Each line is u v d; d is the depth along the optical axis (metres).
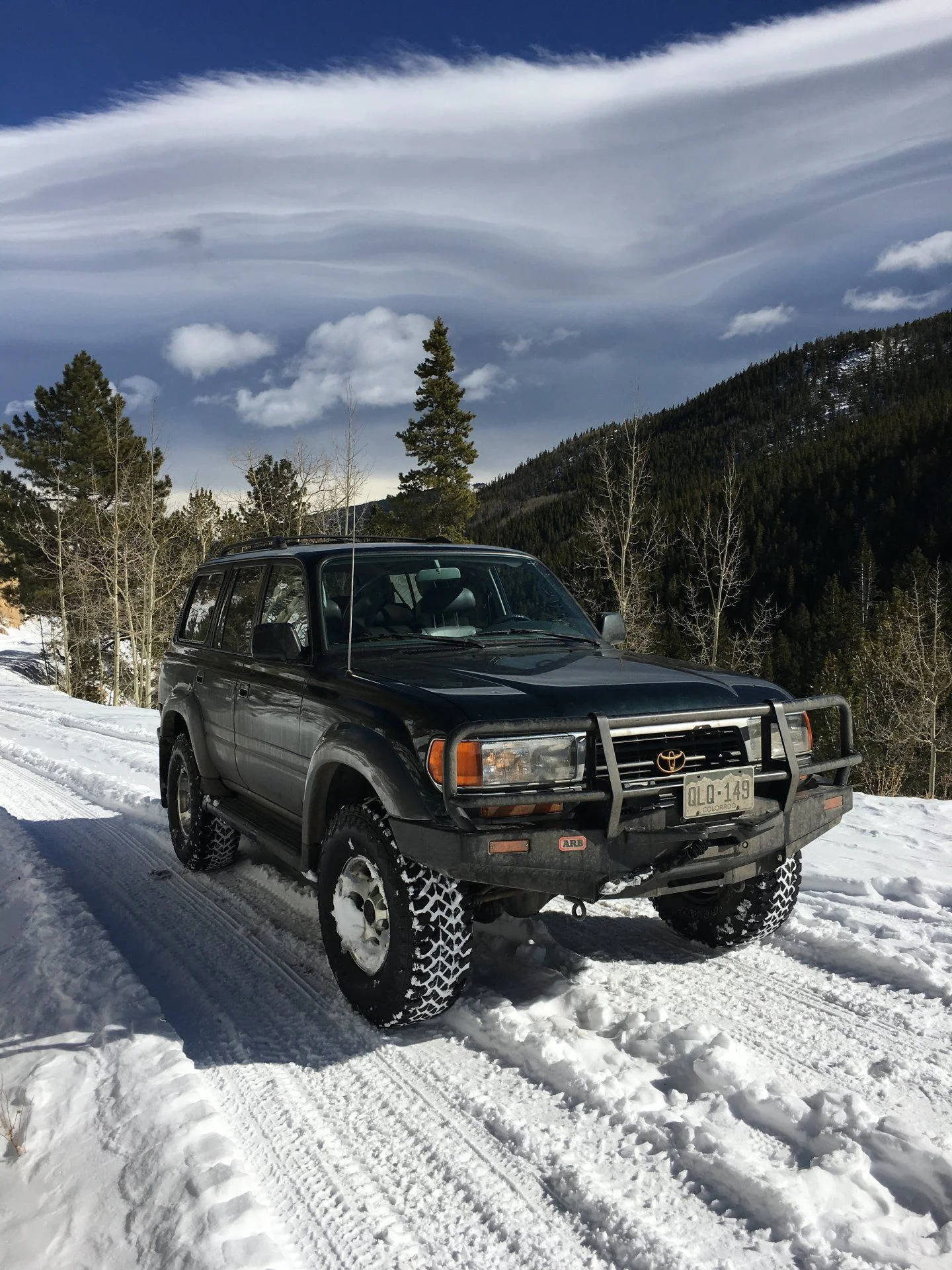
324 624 4.16
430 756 3.06
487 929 4.30
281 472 30.97
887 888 4.75
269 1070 3.17
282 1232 2.28
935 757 37.88
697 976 3.81
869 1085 2.90
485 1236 2.24
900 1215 2.23
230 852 5.65
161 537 38.38
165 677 6.20
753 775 3.32
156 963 4.22
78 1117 2.82
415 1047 3.29
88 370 47.41
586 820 3.14
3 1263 2.19
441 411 44.66
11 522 46.50
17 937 4.52
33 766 11.25
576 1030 3.25
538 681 3.42
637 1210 2.27
